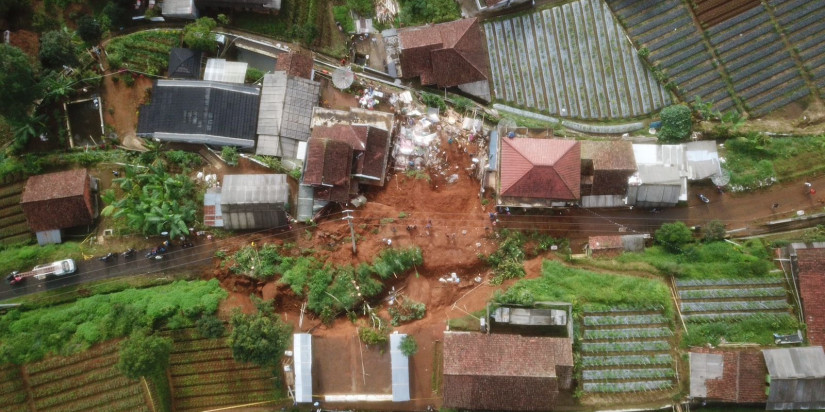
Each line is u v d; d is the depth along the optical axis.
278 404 41.16
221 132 44.50
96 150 45.25
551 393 38.41
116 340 40.66
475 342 39.38
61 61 44.09
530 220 44.50
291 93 45.09
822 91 45.97
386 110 46.44
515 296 40.75
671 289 42.34
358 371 40.91
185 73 45.62
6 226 43.97
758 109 46.31
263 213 42.88
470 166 45.25
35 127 44.47
